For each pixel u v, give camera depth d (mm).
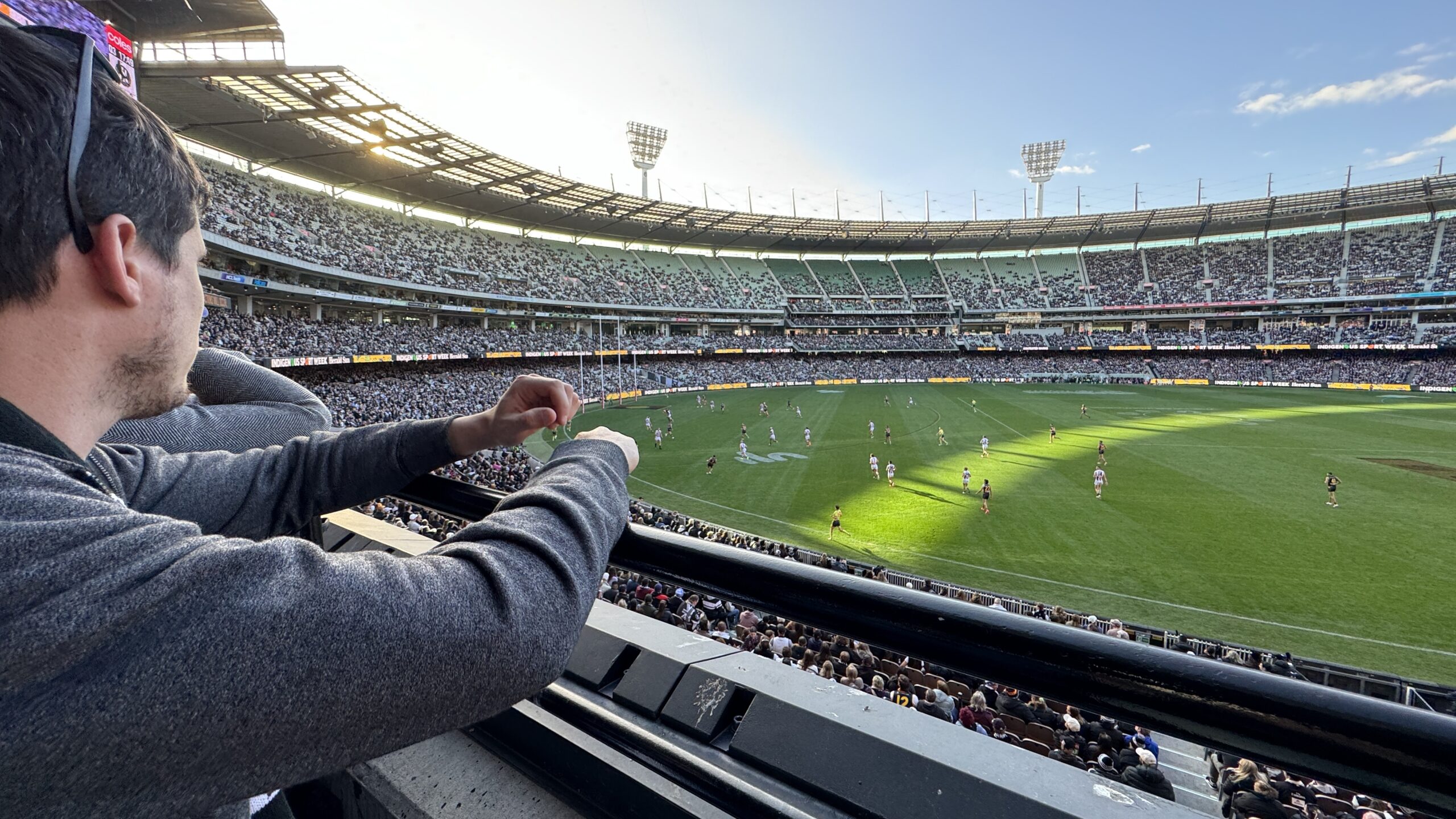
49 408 821
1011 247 91875
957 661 1013
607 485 1229
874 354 89000
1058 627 960
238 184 45875
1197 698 808
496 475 23812
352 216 56156
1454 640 13797
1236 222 80000
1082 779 1270
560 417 1448
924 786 1271
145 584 657
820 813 1309
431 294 59312
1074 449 33875
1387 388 64500
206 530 1313
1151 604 15703
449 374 57250
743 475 29453
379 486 1515
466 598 814
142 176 873
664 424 45500
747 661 1765
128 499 1202
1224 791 6699
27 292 775
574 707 1569
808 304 90625
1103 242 88812
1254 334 77750
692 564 1287
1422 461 30047
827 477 28797
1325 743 723
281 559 774
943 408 52594
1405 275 71000
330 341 44031
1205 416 46000
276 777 692
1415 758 655
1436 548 18703
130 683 604
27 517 639
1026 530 20969
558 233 76562
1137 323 86688
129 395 938
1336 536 19844
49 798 580
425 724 769
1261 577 17047
